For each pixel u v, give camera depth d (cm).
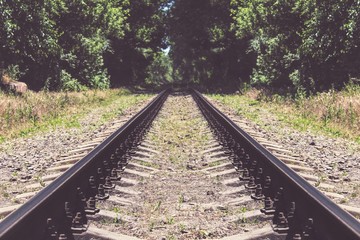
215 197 568
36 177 675
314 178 649
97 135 1116
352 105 1305
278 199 448
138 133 1070
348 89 1583
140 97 2783
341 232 314
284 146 969
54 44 2247
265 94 2298
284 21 2347
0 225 318
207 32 4609
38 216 364
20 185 640
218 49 4634
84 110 1811
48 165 777
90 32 3045
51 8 2252
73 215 425
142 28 5119
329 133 1155
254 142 716
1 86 1942
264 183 554
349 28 1719
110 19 3378
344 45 1819
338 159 821
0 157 850
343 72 1888
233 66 4466
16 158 845
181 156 874
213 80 4844
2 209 486
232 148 853
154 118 1507
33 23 2073
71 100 1969
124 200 544
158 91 3862
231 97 2641
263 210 464
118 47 4684
